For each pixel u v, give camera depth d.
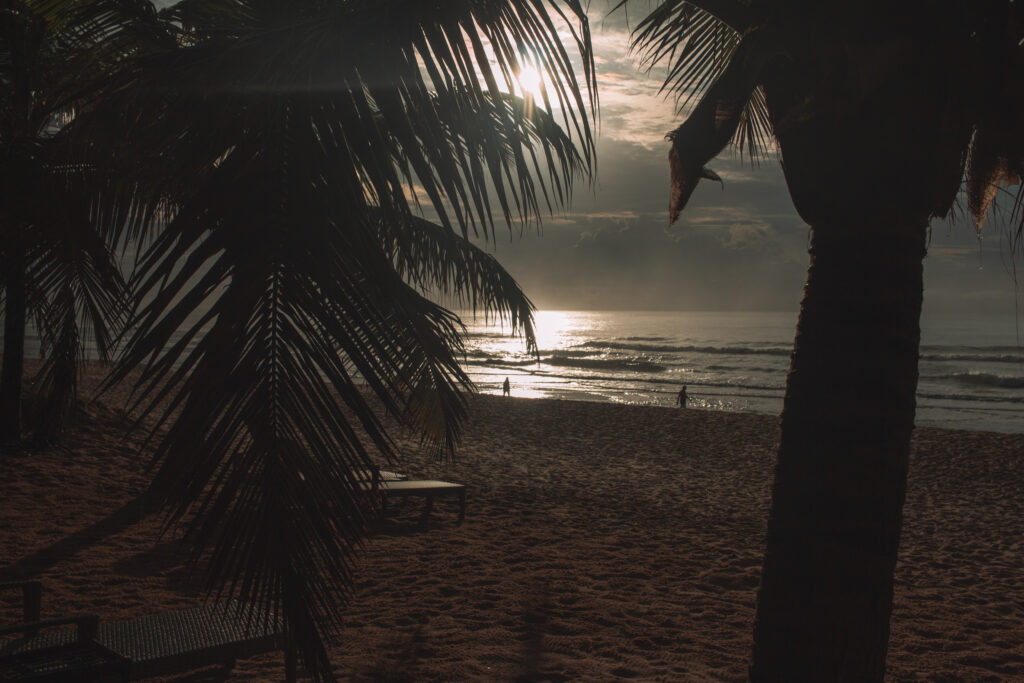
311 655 1.82
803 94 2.33
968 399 41.38
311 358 1.87
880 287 2.44
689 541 8.01
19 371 9.66
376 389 1.93
